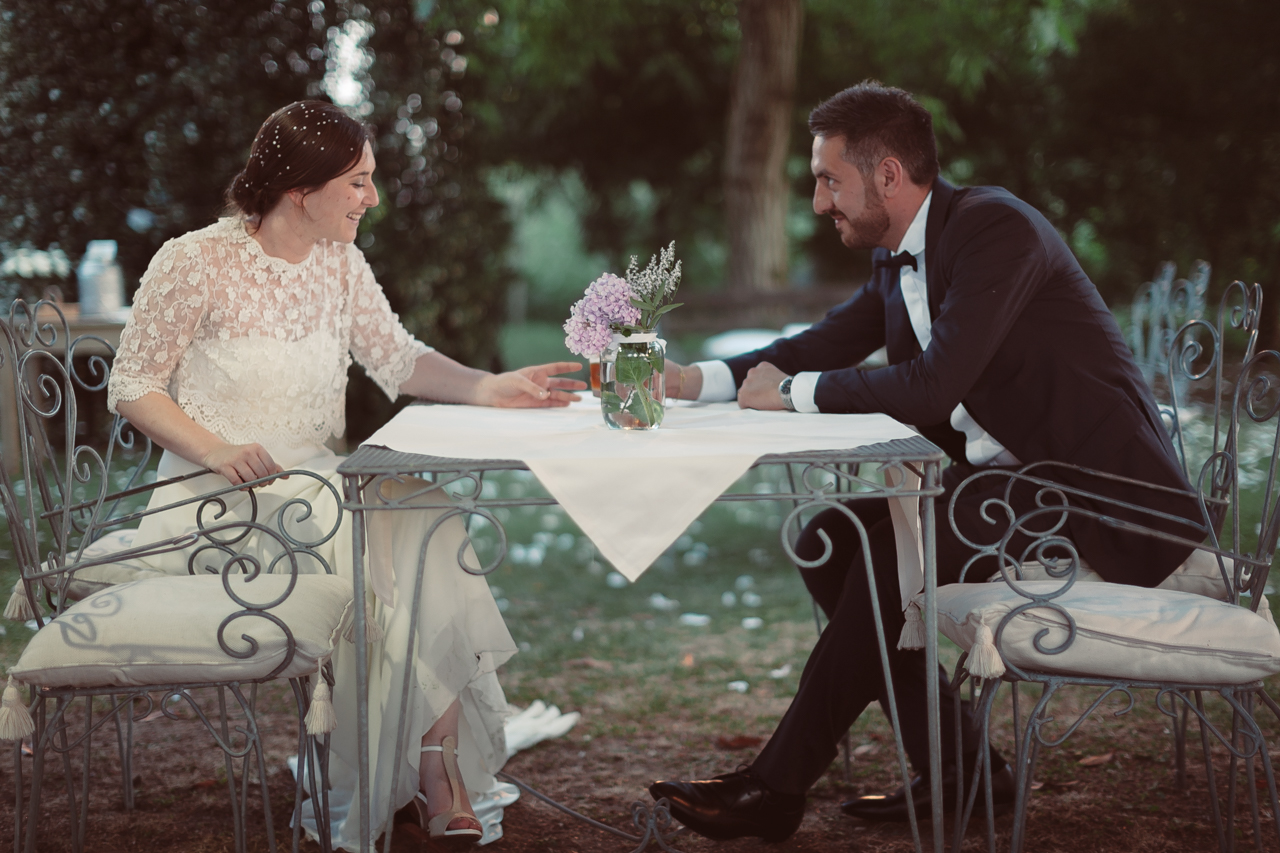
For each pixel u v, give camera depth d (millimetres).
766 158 9648
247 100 6977
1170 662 1883
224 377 2400
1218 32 11062
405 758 2148
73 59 6895
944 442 2613
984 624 1930
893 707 1999
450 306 8055
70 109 6926
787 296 7867
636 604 4348
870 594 2135
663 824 2221
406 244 7621
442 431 2141
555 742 2893
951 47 10984
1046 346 2318
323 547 2316
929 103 11258
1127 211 12078
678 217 16078
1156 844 2238
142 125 7020
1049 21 11844
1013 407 2350
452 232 7734
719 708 3135
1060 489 2008
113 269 5438
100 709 3090
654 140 14109
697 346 12102
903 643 2104
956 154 13258
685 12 12570
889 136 2447
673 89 13203
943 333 2285
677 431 2111
